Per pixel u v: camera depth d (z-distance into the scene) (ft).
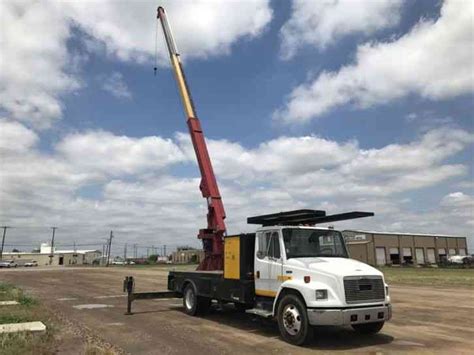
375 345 31.50
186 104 61.00
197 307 45.83
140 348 30.66
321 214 37.37
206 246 52.95
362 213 36.29
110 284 95.35
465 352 29.37
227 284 40.98
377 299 31.96
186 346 31.24
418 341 32.91
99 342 32.58
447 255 356.59
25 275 140.97
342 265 32.86
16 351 27.81
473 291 76.59
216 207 53.98
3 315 42.68
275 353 29.07
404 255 326.65
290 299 32.53
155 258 481.46
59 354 28.84
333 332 36.27
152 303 57.72
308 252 35.81
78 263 490.49
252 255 39.42
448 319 43.75
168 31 65.87
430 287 86.99
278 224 41.24
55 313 47.75
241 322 41.98
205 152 58.13
